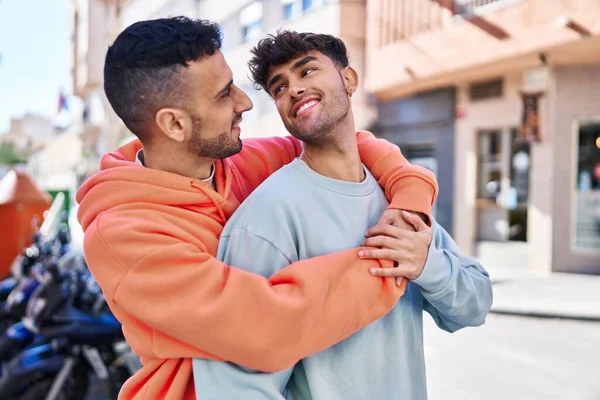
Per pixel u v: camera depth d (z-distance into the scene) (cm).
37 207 528
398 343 136
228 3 1523
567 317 653
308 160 143
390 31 1119
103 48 2222
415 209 134
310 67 135
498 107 990
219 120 129
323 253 128
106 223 120
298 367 130
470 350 538
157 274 115
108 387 340
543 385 442
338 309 116
